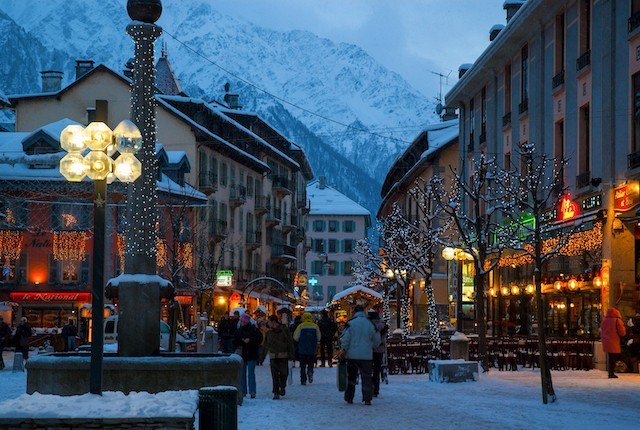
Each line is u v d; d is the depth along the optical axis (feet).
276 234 290.56
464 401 63.72
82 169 40.11
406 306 145.28
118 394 39.01
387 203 297.94
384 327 69.21
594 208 99.45
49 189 181.16
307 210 361.30
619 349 84.89
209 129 228.02
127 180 41.57
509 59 140.26
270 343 68.08
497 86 146.72
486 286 155.63
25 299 185.88
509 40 132.57
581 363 97.76
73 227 186.29
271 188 284.41
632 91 93.35
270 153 276.41
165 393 38.93
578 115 107.65
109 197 185.26
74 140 40.04
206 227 206.80
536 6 118.52
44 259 187.01
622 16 95.71
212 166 219.41
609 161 97.40
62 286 187.11
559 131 116.47
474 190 97.50
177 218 171.83
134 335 60.64
